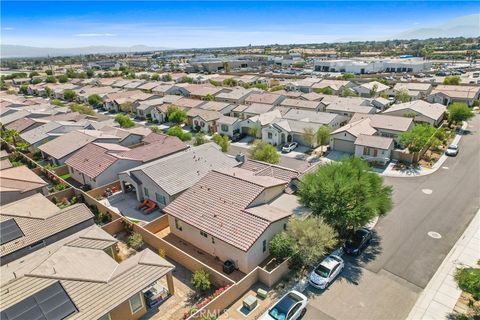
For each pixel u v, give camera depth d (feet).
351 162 98.78
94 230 87.25
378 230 98.58
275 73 496.64
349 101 239.09
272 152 140.97
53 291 63.00
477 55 648.79
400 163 150.71
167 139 162.71
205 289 75.00
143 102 271.69
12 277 68.54
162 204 113.91
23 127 203.41
